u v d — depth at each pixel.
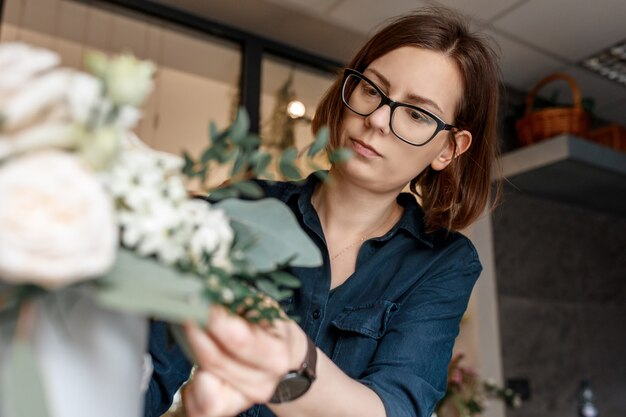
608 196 2.87
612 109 3.14
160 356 0.75
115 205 0.36
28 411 0.32
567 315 2.85
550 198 2.92
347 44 2.51
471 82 0.92
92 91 0.33
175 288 0.35
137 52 2.29
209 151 0.43
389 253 0.94
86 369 0.37
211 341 0.42
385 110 0.85
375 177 0.88
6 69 0.34
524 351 2.63
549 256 2.86
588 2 2.16
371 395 0.62
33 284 0.34
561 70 2.70
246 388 0.44
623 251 3.28
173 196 0.39
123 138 0.38
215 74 2.40
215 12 2.29
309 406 0.53
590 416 2.72
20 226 0.28
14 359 0.33
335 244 0.97
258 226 0.45
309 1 2.19
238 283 0.46
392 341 0.82
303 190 0.99
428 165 1.01
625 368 3.05
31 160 0.30
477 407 2.19
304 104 2.54
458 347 2.50
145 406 0.73
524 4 2.17
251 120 2.37
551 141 2.31
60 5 2.07
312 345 0.53
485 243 2.58
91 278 0.35
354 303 0.90
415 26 0.90
